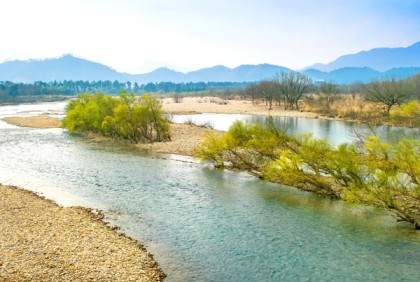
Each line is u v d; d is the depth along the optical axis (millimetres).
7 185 36031
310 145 34094
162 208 30156
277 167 37375
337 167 31359
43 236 22969
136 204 31109
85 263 19641
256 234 25000
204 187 36469
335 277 19438
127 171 43062
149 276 18953
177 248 22766
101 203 31281
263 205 31031
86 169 43969
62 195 33438
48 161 48594
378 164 28531
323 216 28469
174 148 57531
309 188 35625
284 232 25328
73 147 60312
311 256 21812
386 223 27016
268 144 39188
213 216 28391
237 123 42594
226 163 46406
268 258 21547
